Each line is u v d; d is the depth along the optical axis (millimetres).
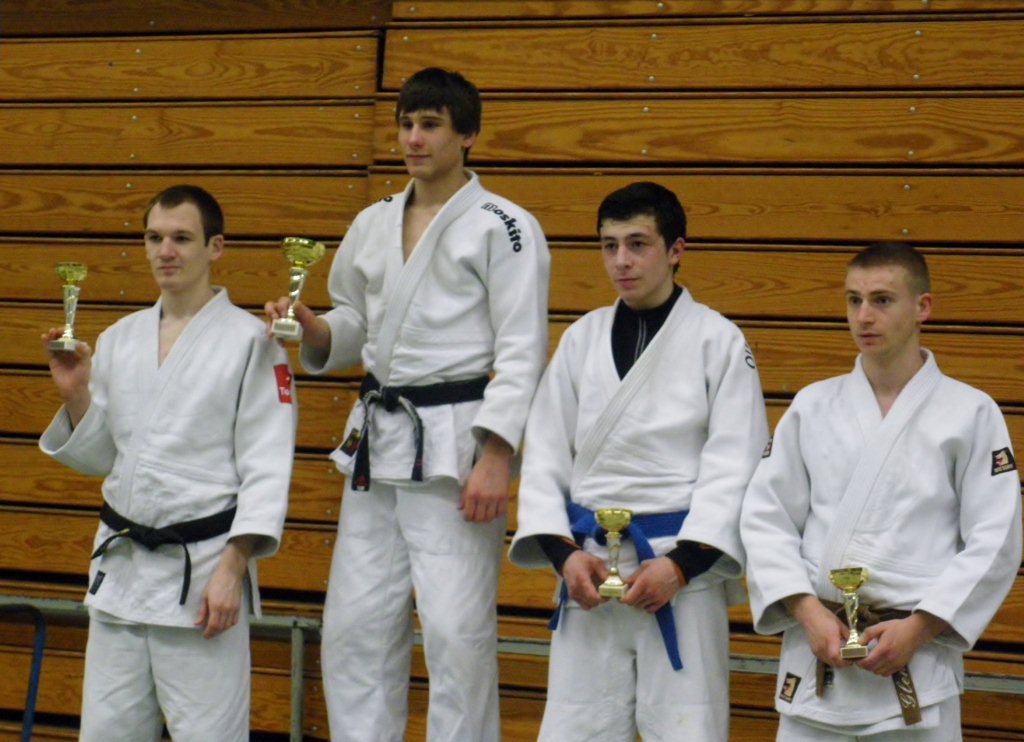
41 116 8445
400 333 5730
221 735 5539
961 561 4848
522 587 7484
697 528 5121
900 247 5113
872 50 7375
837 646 4785
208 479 5621
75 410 5727
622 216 5359
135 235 8289
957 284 7199
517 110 7746
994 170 7211
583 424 5414
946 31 7297
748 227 7438
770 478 5168
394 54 7914
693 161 7531
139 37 8383
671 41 7602
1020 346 7117
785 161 7430
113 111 8367
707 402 5355
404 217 5902
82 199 8367
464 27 7867
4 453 8273
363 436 5727
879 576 4926
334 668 5777
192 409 5621
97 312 8281
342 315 6023
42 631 6516
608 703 5238
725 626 5305
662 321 5457
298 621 7434
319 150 8047
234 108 8188
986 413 5020
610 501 5316
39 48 8477
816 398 5238
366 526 5785
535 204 7691
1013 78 7211
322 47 8086
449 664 5531
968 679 6793
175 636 5535
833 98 7402
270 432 5672
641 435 5305
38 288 8383
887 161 7312
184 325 5777
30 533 8164
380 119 7875
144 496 5574
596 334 5531
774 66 7473
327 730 7492
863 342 5070
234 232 8125
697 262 7477
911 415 5059
